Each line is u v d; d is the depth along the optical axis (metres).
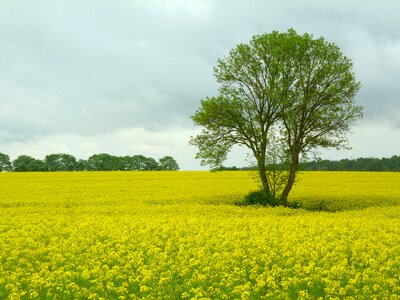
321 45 38.78
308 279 14.01
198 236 21.47
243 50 39.78
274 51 37.88
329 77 38.91
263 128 40.09
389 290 13.33
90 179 63.09
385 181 62.88
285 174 39.94
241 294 12.67
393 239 20.91
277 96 37.81
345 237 21.56
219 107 39.50
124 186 53.25
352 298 12.20
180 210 33.22
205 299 12.02
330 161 145.25
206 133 40.84
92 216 29.75
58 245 20.22
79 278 14.33
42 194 44.78
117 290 13.10
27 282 13.95
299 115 39.25
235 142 40.78
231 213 32.25
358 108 38.03
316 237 20.94
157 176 69.31
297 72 39.28
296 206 38.59
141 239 21.23
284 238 20.91
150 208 34.25
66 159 120.06
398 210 34.16
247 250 18.67
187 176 69.25
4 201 39.25
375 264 15.74
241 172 79.00
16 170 120.44
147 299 12.33
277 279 14.55
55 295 12.55
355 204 40.34
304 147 39.69
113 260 17.23
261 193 39.12
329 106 38.38
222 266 15.62
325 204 40.44
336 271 14.60
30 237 21.92
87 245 20.02
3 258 17.89
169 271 14.96
